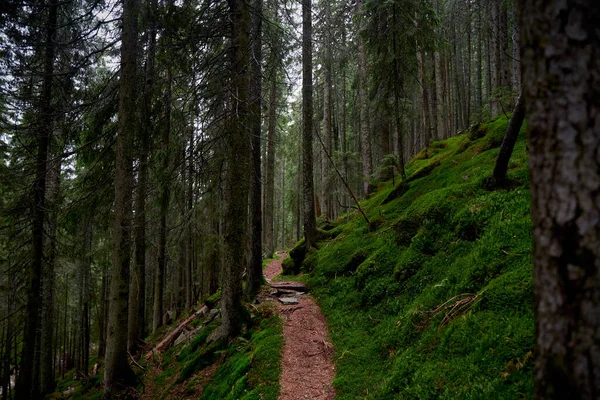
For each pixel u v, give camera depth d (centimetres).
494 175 770
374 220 1156
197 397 752
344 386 573
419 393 441
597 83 180
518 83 1436
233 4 895
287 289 1115
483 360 413
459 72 3212
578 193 183
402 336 601
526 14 207
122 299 890
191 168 924
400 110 1230
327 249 1269
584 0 183
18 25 880
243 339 847
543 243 197
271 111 1734
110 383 860
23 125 984
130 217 908
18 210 1006
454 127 3102
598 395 174
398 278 777
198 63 939
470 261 607
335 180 1605
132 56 902
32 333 1026
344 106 2677
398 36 1139
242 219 893
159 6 854
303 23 1287
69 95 1034
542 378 197
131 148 905
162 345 1297
